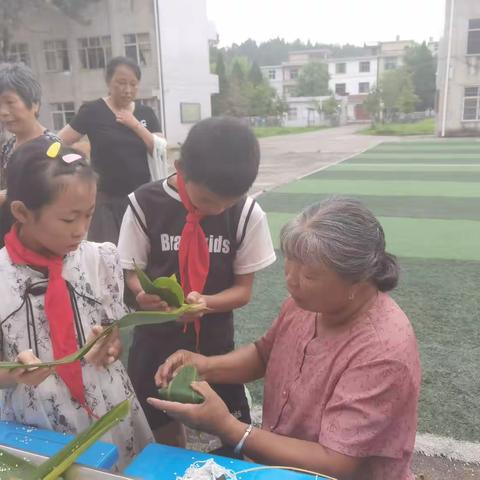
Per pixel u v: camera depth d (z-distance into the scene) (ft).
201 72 86.58
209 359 5.62
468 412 8.82
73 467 3.74
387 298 4.69
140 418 5.68
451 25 80.59
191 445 8.19
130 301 7.06
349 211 4.30
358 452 4.16
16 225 4.87
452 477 7.50
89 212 4.65
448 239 20.58
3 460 3.76
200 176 5.04
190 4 82.48
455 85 83.30
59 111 82.74
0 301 4.79
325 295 4.28
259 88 186.29
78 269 5.16
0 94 9.27
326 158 58.18
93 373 5.11
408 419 4.42
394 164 48.03
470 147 64.54
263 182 38.45
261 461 4.48
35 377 4.21
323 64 243.40
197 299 5.37
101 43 78.89
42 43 80.07
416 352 4.45
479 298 13.84
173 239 6.16
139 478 3.78
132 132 11.99
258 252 6.35
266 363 5.81
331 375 4.48
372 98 165.89
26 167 4.40
